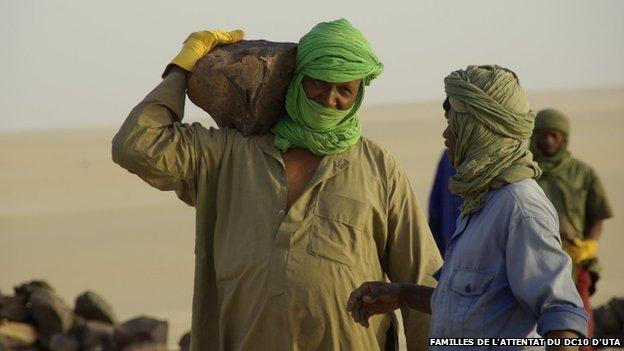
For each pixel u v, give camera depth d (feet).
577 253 100.17
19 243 239.71
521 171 48.78
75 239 242.58
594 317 110.83
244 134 64.23
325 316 61.21
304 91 62.34
